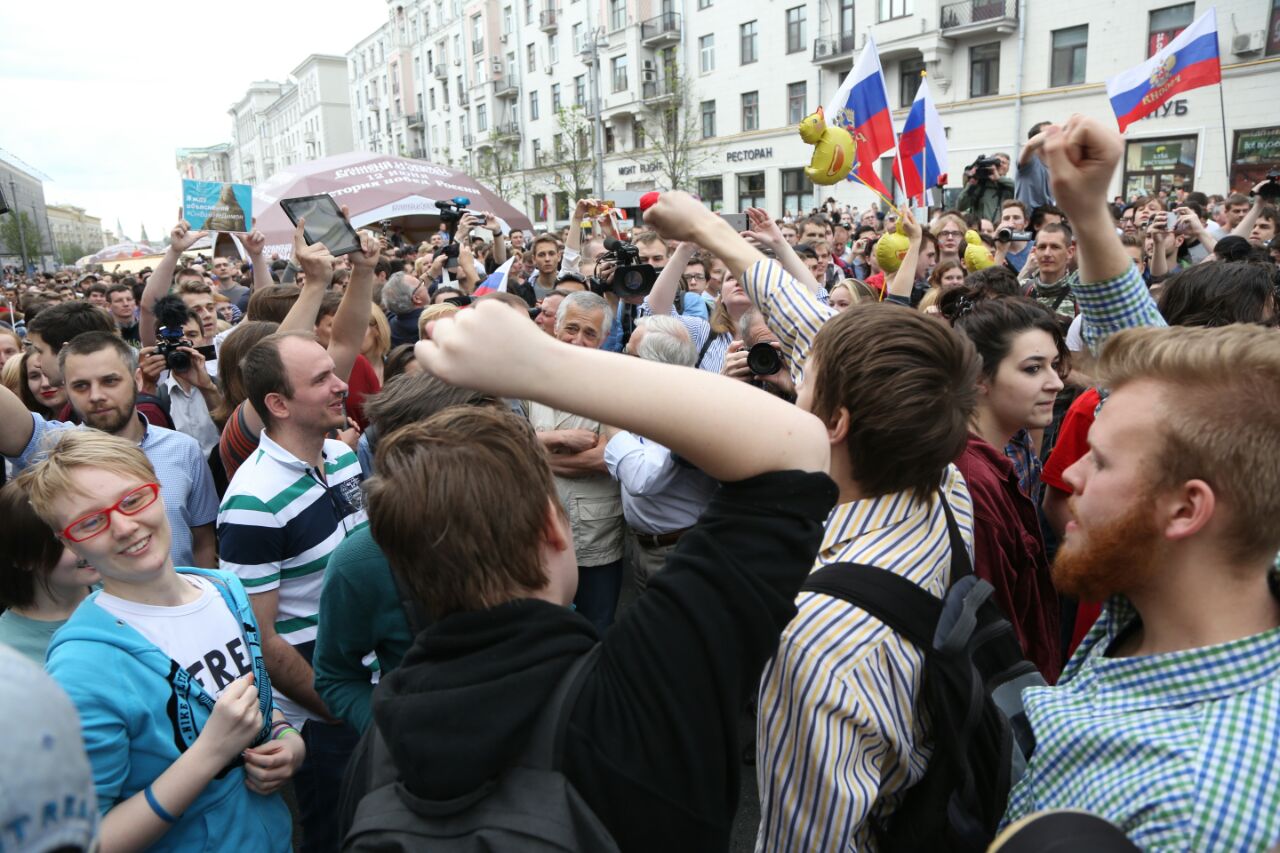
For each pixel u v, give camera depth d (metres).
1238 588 0.88
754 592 0.83
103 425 2.77
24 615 1.94
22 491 1.85
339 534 2.39
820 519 0.88
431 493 0.89
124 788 1.55
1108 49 19.97
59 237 106.44
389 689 0.89
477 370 0.74
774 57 28.31
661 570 0.90
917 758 1.31
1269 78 17.59
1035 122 21.52
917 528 1.35
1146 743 0.84
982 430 2.36
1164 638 0.93
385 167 12.84
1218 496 0.85
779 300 1.56
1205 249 6.55
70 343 2.77
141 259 23.61
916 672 1.25
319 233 3.23
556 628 0.89
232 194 5.18
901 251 4.87
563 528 0.98
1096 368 1.01
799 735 1.19
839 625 1.20
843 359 1.31
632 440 2.97
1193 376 0.87
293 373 2.28
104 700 1.50
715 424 0.82
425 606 0.95
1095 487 0.94
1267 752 0.77
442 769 0.78
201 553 3.00
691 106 32.12
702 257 6.36
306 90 76.44
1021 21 21.25
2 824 0.47
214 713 1.57
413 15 54.62
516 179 44.25
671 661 0.83
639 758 0.82
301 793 2.29
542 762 0.83
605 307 3.64
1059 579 1.01
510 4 42.88
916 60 24.16
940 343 1.29
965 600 1.32
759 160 29.78
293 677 2.19
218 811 1.66
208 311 5.41
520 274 8.87
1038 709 1.01
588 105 37.75
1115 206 10.16
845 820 1.17
